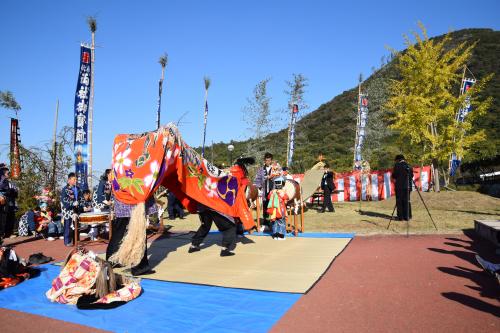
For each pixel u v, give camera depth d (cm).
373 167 2795
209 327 423
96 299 506
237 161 851
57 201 1293
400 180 1147
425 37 1847
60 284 531
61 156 1399
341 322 423
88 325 440
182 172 714
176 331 416
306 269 648
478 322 407
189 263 731
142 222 624
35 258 763
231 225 790
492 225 806
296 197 1036
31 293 563
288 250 815
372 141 2922
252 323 429
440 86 1798
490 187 2064
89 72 1411
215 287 564
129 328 428
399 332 393
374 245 816
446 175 2450
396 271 607
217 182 788
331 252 770
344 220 1226
